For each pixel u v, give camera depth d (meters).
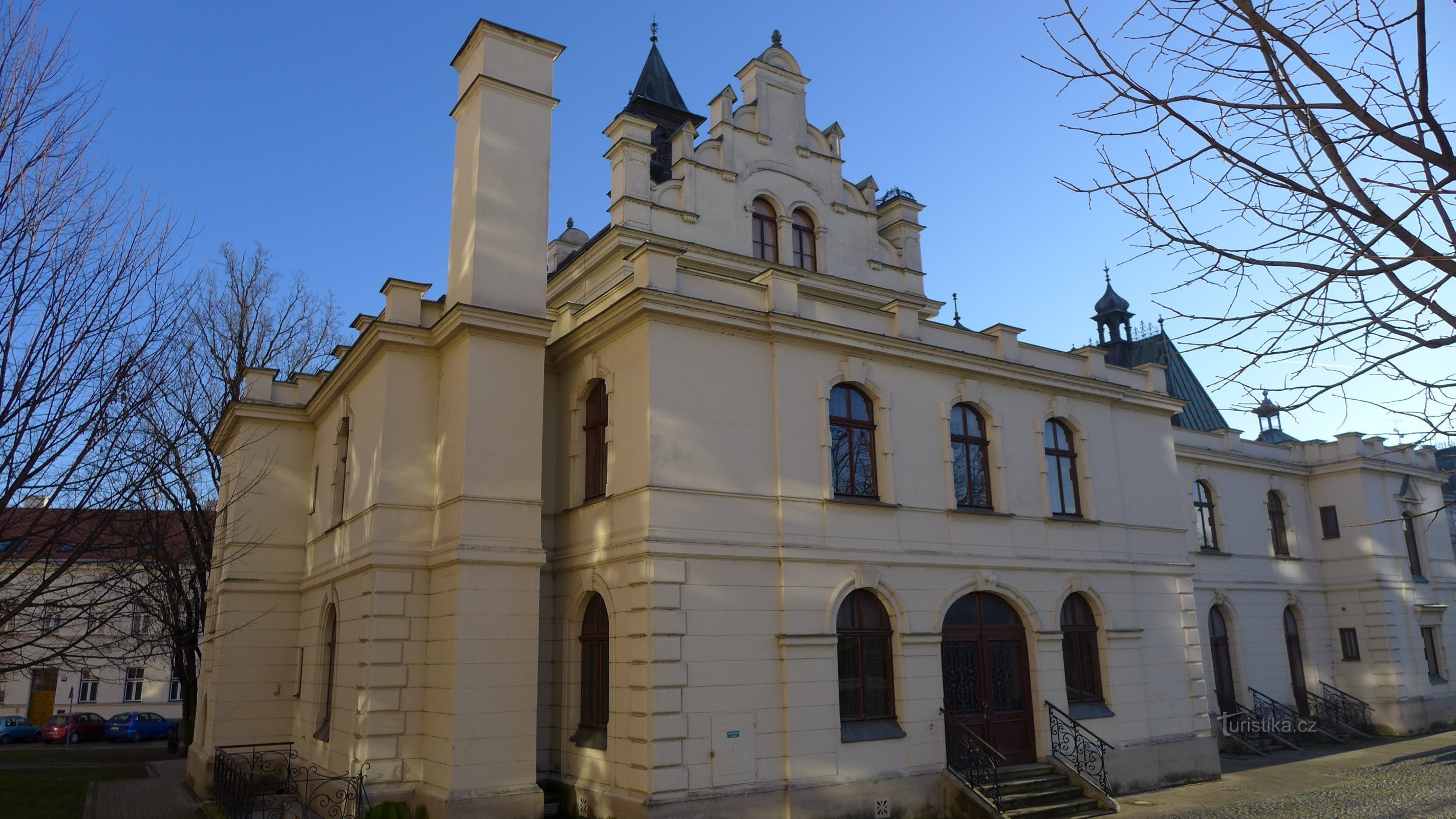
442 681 15.59
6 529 10.59
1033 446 20.70
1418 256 4.82
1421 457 35.44
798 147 24.47
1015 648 19.27
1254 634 29.28
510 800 15.01
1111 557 21.19
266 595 21.53
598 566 16.66
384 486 16.80
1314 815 17.16
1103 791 17.72
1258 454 32.06
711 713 15.20
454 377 17.17
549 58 19.48
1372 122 4.86
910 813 16.58
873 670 17.27
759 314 17.34
